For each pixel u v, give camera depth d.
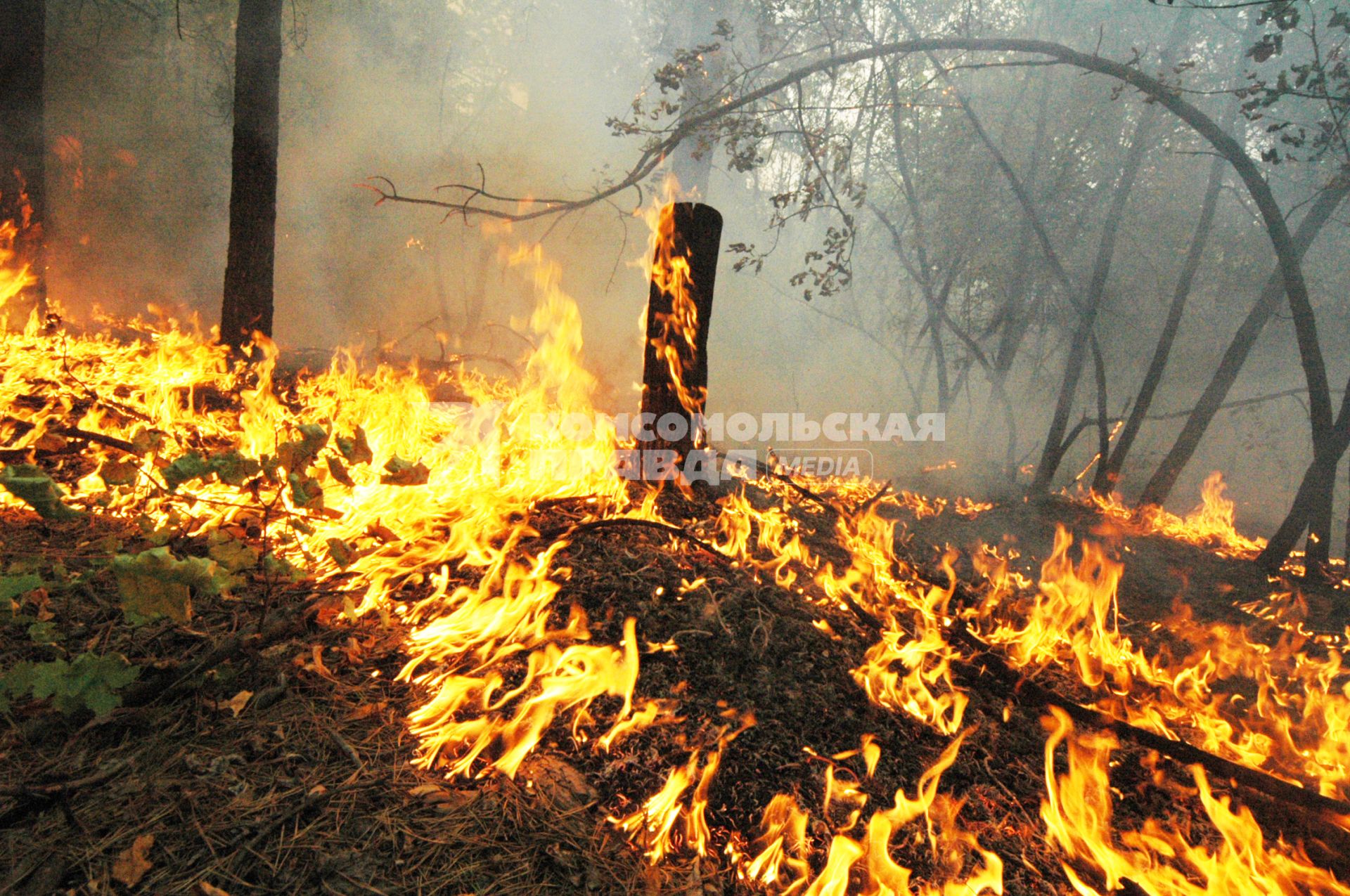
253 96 7.00
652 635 3.20
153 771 2.12
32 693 2.30
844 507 6.25
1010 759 3.02
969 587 5.04
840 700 3.11
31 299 7.67
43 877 1.76
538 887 2.03
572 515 4.11
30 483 2.33
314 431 2.65
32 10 7.54
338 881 1.91
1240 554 7.12
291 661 2.62
